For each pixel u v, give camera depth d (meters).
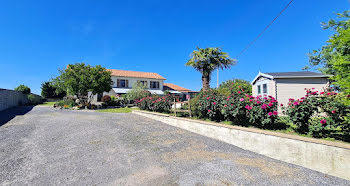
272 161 4.87
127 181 3.64
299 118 5.29
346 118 4.67
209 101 8.27
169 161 4.81
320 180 3.76
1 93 17.36
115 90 30.94
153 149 5.86
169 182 3.61
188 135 7.87
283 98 12.40
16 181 3.57
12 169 4.13
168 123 10.59
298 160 4.57
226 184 3.54
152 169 4.27
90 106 21.45
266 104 6.17
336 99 5.00
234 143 6.36
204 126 7.81
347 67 4.93
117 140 6.87
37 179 3.67
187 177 3.85
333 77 5.26
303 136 5.04
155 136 7.64
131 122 11.11
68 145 6.09
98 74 21.77
